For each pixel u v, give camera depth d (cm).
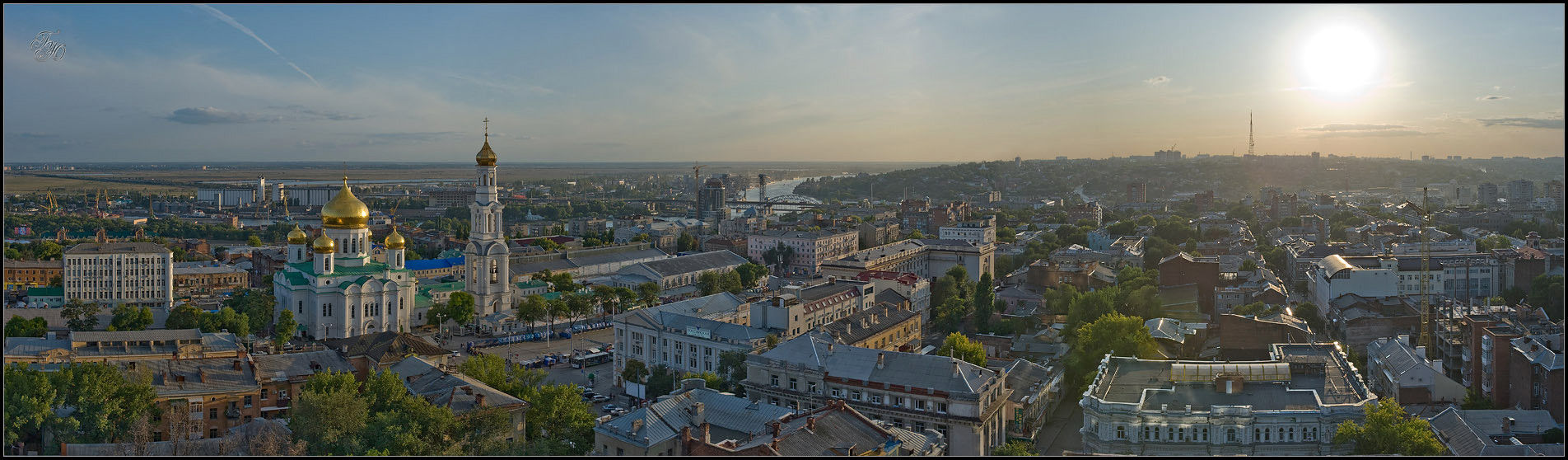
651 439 17300
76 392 19812
